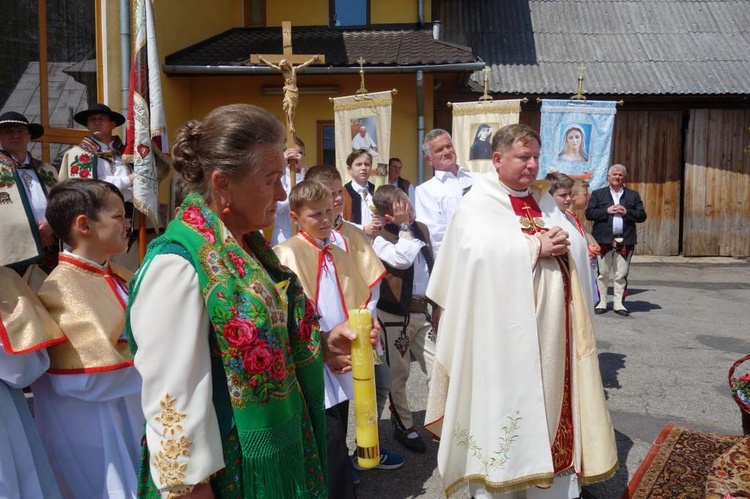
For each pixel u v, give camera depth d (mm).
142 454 1566
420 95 9914
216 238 1479
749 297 9195
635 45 12547
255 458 1468
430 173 10664
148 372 1387
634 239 8008
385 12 11297
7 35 5887
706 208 12414
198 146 1533
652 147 12375
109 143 5418
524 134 3189
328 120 10508
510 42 12531
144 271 1431
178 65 9555
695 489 3561
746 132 12211
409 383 5359
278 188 1595
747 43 12531
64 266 2553
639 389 5238
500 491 3018
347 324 1868
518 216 3232
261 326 1467
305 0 11414
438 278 3346
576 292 3182
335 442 2949
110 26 6828
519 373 3033
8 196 4301
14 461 2363
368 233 4055
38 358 2365
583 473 3121
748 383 2535
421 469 3852
